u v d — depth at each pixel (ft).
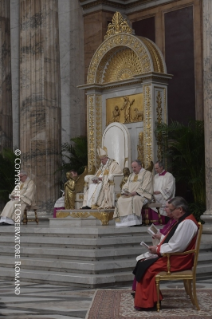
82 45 72.02
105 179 50.62
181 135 52.95
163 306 27.66
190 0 64.08
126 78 57.11
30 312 26.78
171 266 27.04
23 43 63.98
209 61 48.16
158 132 52.70
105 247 39.86
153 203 47.55
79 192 54.49
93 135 58.49
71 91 72.02
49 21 63.00
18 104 77.51
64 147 65.36
